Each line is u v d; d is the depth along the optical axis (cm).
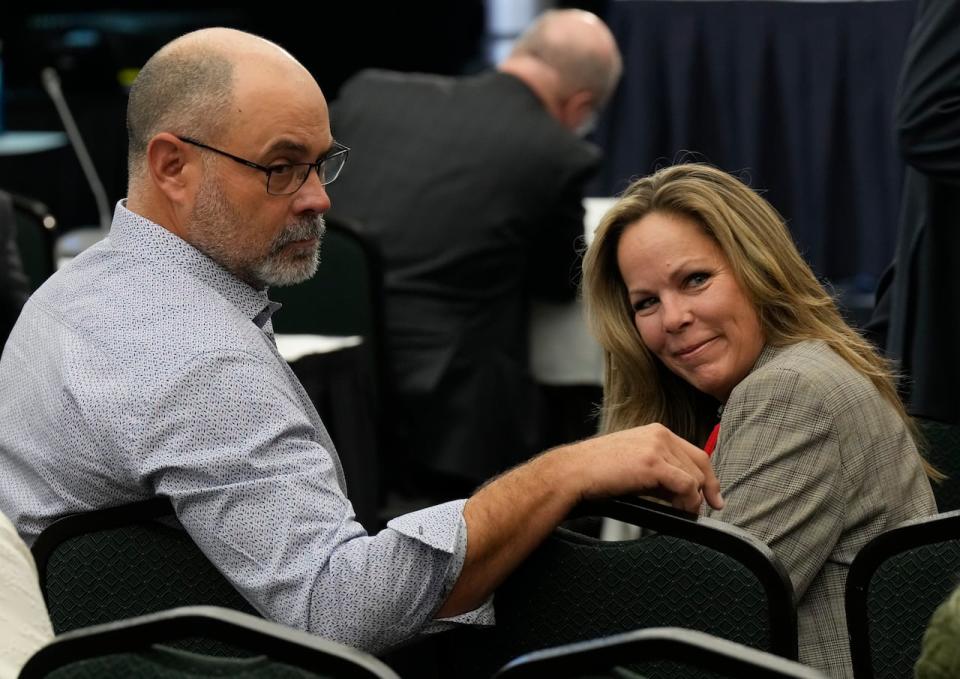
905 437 293
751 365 305
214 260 288
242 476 263
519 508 258
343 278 535
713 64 722
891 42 703
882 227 719
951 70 379
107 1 1056
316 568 259
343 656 183
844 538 287
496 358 587
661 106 731
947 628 169
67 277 291
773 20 713
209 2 1059
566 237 592
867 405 288
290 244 291
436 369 575
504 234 585
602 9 900
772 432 285
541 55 605
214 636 192
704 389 309
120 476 270
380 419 543
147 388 267
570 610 258
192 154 283
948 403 406
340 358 475
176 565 267
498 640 265
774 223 307
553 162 586
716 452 293
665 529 251
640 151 734
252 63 285
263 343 283
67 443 273
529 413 591
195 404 265
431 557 257
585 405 624
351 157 606
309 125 286
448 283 586
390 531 261
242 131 281
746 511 283
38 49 867
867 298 738
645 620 252
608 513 258
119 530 267
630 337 320
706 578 246
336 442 473
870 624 249
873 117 711
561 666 179
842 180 723
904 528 245
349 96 620
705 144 730
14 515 280
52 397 275
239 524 261
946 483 318
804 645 285
